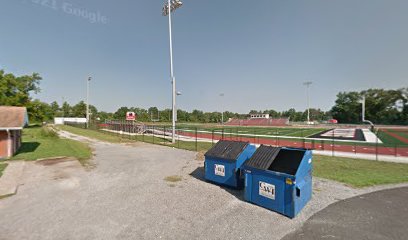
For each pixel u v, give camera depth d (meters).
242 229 4.96
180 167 11.22
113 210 5.96
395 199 6.71
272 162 6.77
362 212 5.80
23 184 8.20
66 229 4.93
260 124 93.12
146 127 39.44
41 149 16.84
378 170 10.74
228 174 7.80
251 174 6.45
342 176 9.34
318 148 20.31
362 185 8.08
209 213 5.78
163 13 24.53
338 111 106.50
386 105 90.69
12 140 13.94
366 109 94.94
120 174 9.79
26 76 53.50
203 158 13.73
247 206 6.23
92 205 6.29
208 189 7.72
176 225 5.14
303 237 4.61
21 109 15.44
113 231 4.86
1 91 47.00
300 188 5.64
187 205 6.31
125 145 20.62
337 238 4.55
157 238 4.58
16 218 5.45
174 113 22.75
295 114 143.50
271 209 5.93
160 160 13.12
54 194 7.18
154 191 7.51
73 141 23.22
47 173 9.84
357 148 20.11
